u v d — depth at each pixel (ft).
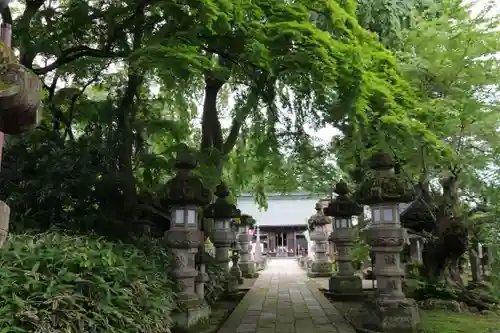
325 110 30.55
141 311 14.97
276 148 34.42
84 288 13.21
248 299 35.24
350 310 30.30
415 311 23.09
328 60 21.88
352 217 39.45
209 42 24.36
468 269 50.52
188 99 40.68
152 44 21.43
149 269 19.07
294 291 40.91
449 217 33.30
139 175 36.37
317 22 25.16
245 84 32.09
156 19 24.91
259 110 34.45
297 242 145.18
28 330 10.96
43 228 24.27
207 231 38.83
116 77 36.42
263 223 140.77
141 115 38.83
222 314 28.86
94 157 27.84
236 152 44.42
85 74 35.73
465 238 32.60
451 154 26.50
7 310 10.91
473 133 32.50
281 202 145.59
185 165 24.17
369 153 33.96
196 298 23.24
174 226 23.27
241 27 22.02
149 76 33.22
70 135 33.40
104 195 26.91
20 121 12.69
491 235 30.22
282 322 25.57
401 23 30.25
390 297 23.12
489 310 28.68
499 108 31.89
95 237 20.56
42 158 26.96
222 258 38.32
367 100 23.73
